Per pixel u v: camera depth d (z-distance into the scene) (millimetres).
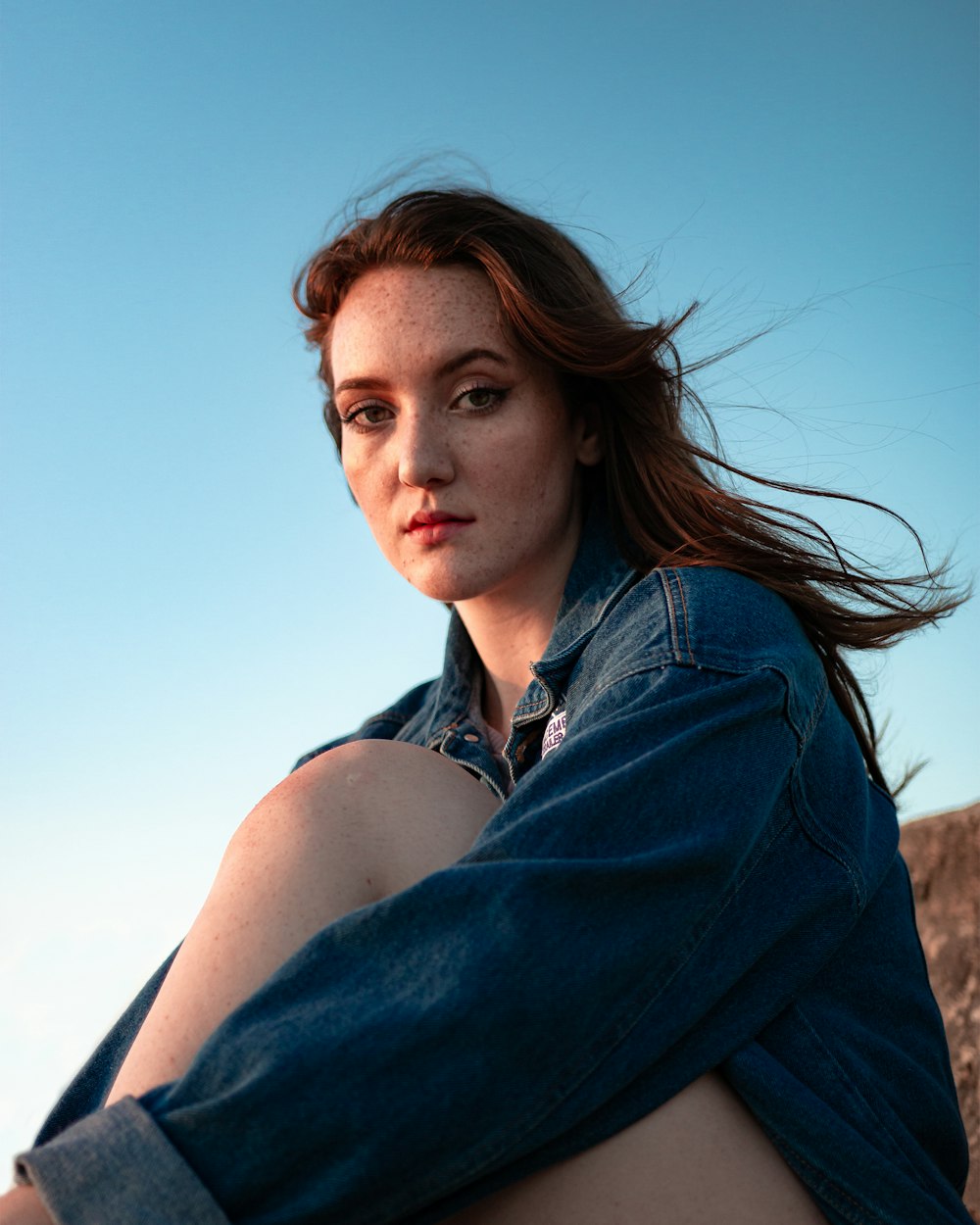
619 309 1860
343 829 1332
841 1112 1271
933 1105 1396
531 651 1814
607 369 1702
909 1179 1244
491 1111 1067
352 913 1136
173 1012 1221
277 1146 1024
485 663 1872
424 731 1926
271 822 1336
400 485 1685
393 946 1117
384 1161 1032
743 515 1727
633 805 1220
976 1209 2006
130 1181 1011
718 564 1623
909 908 1612
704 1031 1239
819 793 1438
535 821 1192
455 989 1078
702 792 1258
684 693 1337
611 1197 1151
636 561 1729
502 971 1091
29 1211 1032
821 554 1749
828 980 1404
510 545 1684
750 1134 1230
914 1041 1455
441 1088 1055
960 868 2256
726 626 1424
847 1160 1215
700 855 1212
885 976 1458
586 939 1134
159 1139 1027
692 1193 1169
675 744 1261
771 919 1312
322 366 1951
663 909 1190
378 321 1663
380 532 1725
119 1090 1197
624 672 1394
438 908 1123
